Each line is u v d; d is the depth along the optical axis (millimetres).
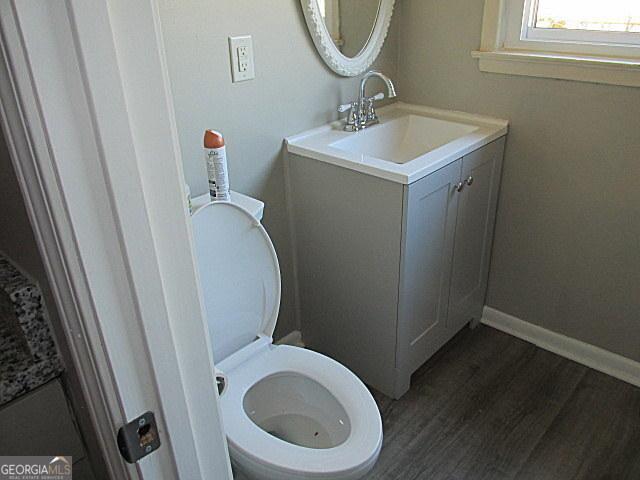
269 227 1894
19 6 384
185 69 1467
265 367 1515
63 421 791
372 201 1645
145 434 590
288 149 1812
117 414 563
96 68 429
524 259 2092
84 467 854
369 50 1933
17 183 543
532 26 1820
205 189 1643
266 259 1526
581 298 1999
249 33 1575
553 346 2137
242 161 1712
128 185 480
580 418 1820
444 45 1975
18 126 426
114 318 517
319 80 1844
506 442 1742
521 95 1856
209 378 642
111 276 500
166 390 589
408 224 1598
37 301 679
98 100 438
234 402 1402
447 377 2021
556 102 1788
